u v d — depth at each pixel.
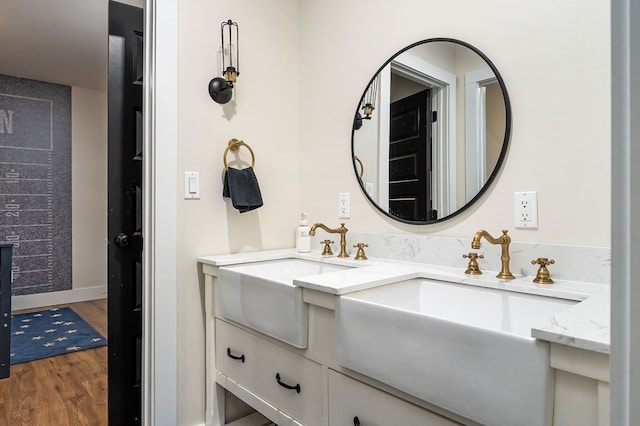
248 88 1.85
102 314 3.81
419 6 1.53
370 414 1.00
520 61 1.25
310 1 1.99
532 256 1.21
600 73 1.09
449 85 1.42
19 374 2.41
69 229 4.31
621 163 0.34
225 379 1.56
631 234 0.33
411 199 1.54
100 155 4.52
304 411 1.20
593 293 0.99
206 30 1.71
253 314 1.35
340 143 1.83
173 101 1.60
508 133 1.27
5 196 3.94
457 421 0.83
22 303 4.02
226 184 1.73
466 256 1.28
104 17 2.77
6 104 3.94
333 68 1.87
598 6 1.10
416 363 0.86
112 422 1.68
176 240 1.61
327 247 1.76
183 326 1.64
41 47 3.27
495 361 0.74
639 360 0.33
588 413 0.65
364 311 0.97
